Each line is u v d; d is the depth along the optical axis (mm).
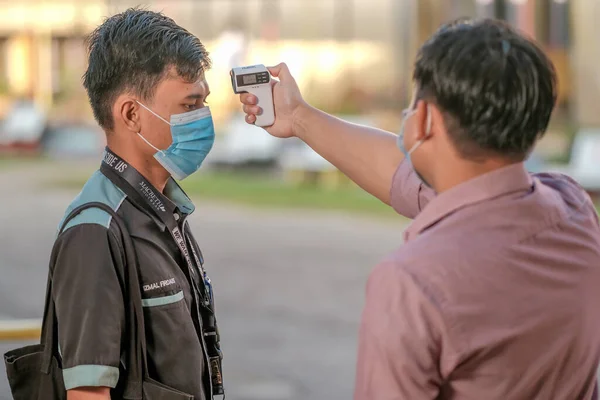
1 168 29391
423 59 1763
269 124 2547
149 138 2287
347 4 37562
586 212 1895
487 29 1739
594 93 27391
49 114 36562
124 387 2170
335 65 37562
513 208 1749
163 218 2271
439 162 1790
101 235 2135
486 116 1690
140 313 2164
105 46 2273
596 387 1930
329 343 8562
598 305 1811
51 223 17219
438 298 1658
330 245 14633
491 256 1700
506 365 1694
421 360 1660
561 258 1761
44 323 2238
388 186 2396
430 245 1715
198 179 25438
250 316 9641
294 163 24625
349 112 33594
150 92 2262
